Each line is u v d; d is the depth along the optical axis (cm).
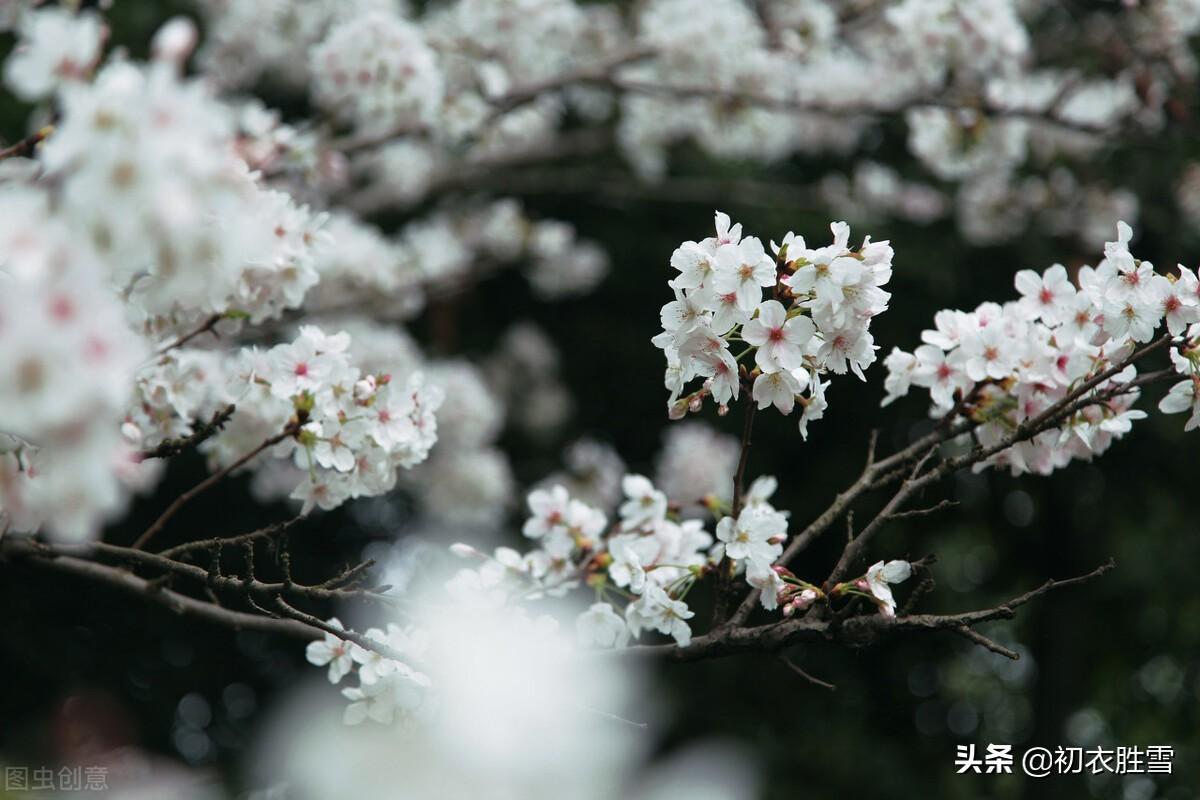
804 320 330
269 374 397
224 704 1252
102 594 1175
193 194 238
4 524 333
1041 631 1148
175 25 235
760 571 365
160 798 786
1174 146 909
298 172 674
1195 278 372
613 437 1282
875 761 1098
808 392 402
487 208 1094
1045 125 987
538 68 810
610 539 407
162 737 1199
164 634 1217
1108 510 1113
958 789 1120
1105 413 402
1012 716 1212
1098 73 900
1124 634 1135
